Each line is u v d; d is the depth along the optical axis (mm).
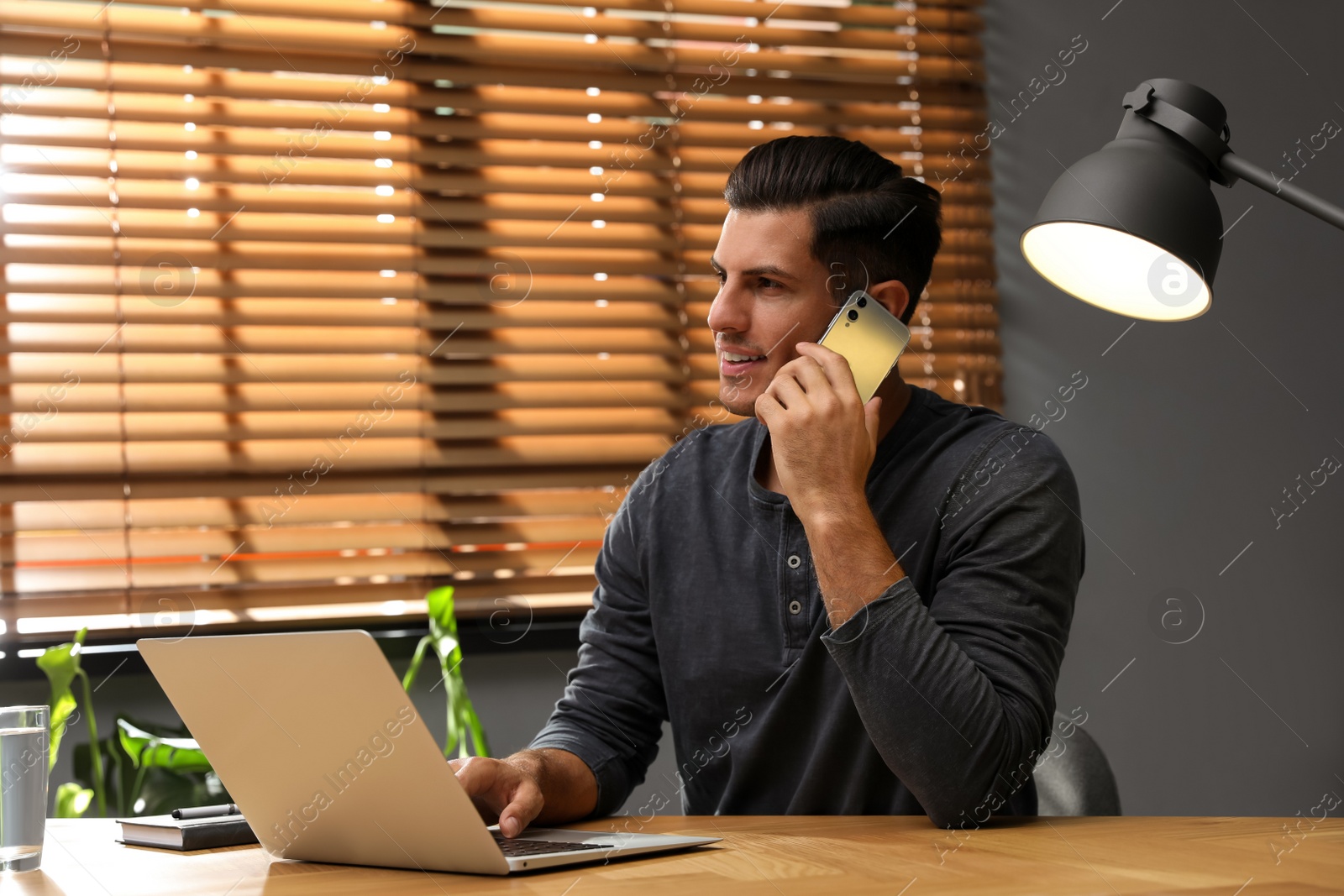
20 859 764
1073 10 2172
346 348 1841
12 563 1703
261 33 1840
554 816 951
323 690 671
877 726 841
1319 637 2090
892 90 2109
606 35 1985
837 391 924
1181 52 2189
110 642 1728
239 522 1777
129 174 1767
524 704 1866
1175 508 2090
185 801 1633
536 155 1943
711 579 1142
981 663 909
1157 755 2029
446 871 721
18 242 1726
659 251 1989
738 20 2068
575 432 1914
